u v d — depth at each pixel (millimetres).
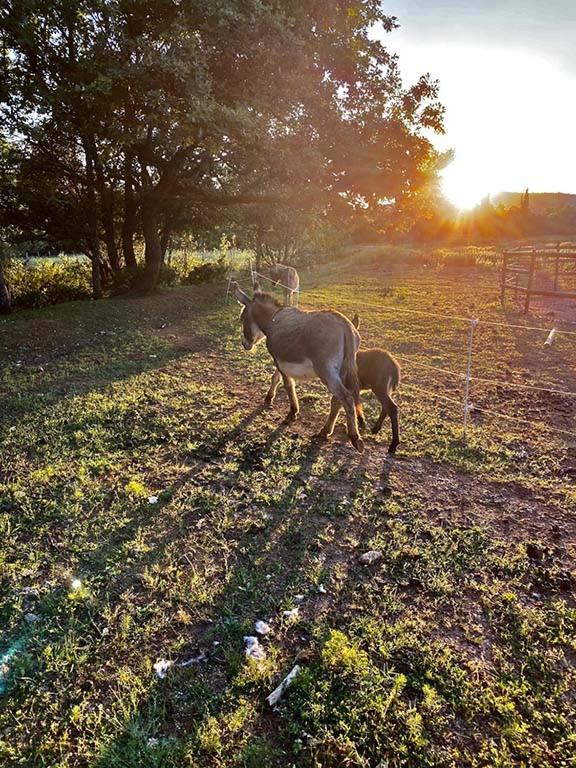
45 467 5148
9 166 16719
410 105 13953
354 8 13664
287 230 20547
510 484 4988
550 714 2559
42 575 3609
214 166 16656
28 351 10258
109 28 11406
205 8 10594
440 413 6910
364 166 13695
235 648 2984
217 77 12484
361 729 2467
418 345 10648
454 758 2355
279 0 11867
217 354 10008
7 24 11375
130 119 13406
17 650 2959
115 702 2641
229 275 23828
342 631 3102
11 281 21125
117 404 6922
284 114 12398
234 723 2500
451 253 30500
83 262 25656
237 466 5254
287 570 3697
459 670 2805
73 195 17844
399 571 3688
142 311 14719
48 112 12469
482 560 3805
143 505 4484
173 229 22578
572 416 6750
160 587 3490
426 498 4719
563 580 3564
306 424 6473
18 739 2451
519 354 9812
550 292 13484
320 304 15906
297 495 4695
